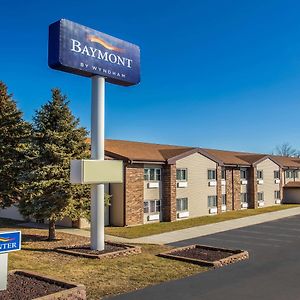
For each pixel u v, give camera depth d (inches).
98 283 411.8
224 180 1392.7
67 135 699.4
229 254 563.2
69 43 550.9
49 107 701.3
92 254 548.4
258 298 368.8
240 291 391.2
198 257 538.9
